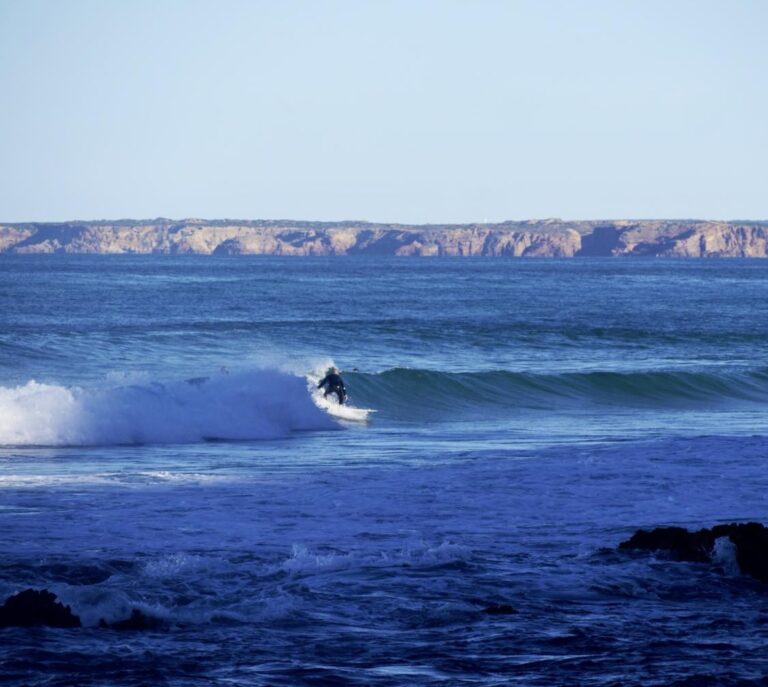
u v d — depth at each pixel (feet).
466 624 120.06
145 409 297.12
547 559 151.64
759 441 279.49
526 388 427.33
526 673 101.96
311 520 177.58
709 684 99.35
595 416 381.81
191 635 112.98
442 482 216.13
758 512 189.78
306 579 137.39
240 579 136.77
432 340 628.69
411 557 149.79
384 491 205.26
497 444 289.94
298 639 112.57
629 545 158.71
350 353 562.66
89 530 165.58
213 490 204.54
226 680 97.96
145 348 533.96
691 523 179.52
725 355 595.88
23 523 169.78
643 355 591.37
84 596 122.31
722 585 141.49
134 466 239.71
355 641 112.27
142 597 126.52
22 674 97.60
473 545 160.35
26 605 115.96
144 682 96.48
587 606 130.00
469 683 98.58
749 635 118.32
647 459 247.91
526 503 195.21
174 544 156.87
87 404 290.15
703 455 254.06
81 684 95.40
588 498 200.23
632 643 113.29
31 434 276.00
